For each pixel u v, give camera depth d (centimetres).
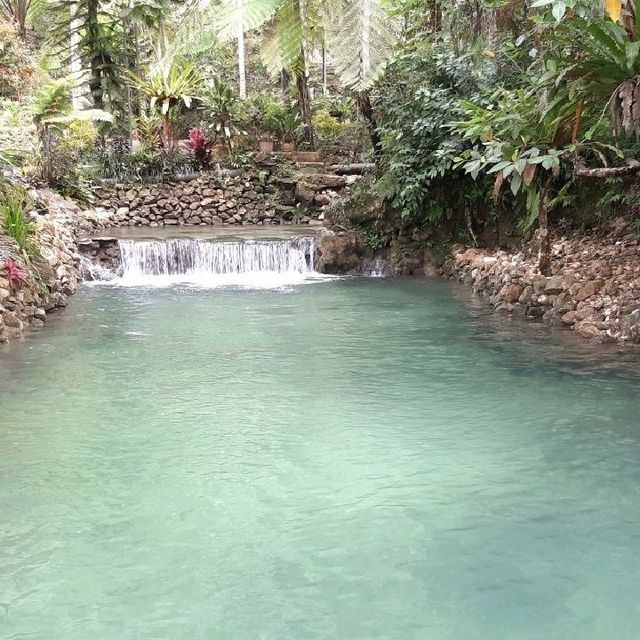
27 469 423
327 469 420
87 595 297
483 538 339
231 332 779
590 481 396
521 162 721
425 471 414
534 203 856
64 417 512
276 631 272
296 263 1262
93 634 272
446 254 1198
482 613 282
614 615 279
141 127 1858
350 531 348
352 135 1941
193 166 1797
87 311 907
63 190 1576
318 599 293
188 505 378
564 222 1040
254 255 1246
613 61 602
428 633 270
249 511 370
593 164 937
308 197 1742
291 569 316
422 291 1034
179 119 1927
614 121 601
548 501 374
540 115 735
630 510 363
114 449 454
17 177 1272
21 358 673
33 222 1107
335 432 478
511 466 418
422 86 1125
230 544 337
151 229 1570
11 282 828
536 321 805
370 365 637
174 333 775
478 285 1000
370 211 1236
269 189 1770
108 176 1738
